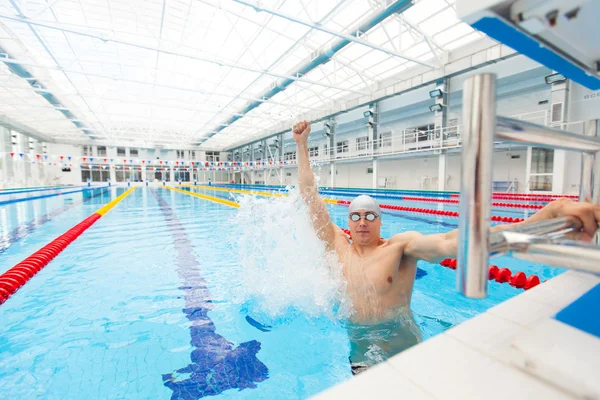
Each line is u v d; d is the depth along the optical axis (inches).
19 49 370.9
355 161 641.6
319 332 74.5
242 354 68.5
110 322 83.3
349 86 527.5
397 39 370.3
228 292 103.0
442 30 348.5
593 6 16.0
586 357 18.7
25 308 91.7
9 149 631.2
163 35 361.7
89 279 116.8
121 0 288.7
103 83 485.7
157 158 1099.3
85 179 986.7
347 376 61.1
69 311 89.7
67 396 55.3
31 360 66.1
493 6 16.4
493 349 22.3
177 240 183.9
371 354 65.2
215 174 1215.6
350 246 78.9
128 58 406.3
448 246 54.2
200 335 76.3
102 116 670.5
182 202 434.3
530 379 19.1
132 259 143.7
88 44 369.1
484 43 373.4
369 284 70.1
